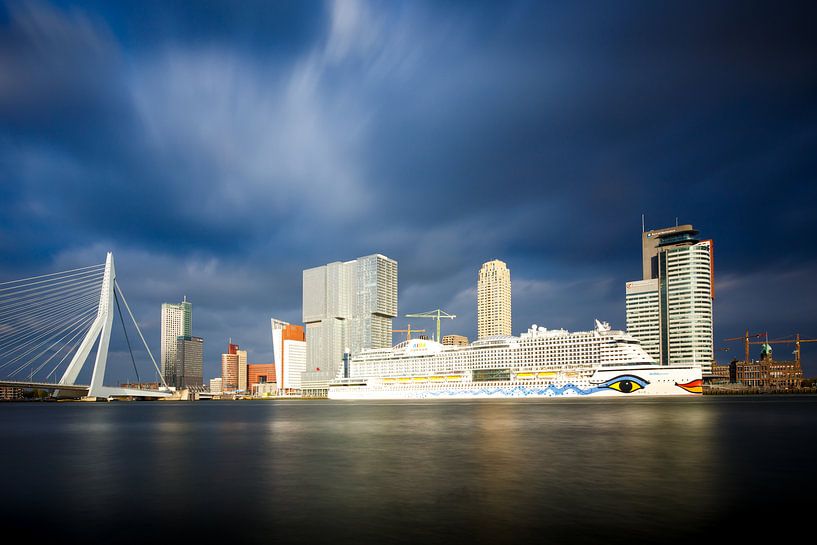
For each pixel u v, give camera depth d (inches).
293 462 2103.8
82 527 1226.0
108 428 4116.6
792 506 1331.2
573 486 1568.7
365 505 1378.0
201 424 4480.8
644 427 3472.0
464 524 1200.2
